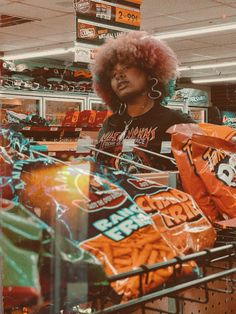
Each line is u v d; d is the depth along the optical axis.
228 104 16.11
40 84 6.68
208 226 0.97
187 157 1.21
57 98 6.88
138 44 1.86
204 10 7.95
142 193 0.96
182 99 5.98
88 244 0.76
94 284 0.68
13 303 0.66
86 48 2.82
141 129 1.86
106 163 1.84
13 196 0.87
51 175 0.89
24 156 0.97
